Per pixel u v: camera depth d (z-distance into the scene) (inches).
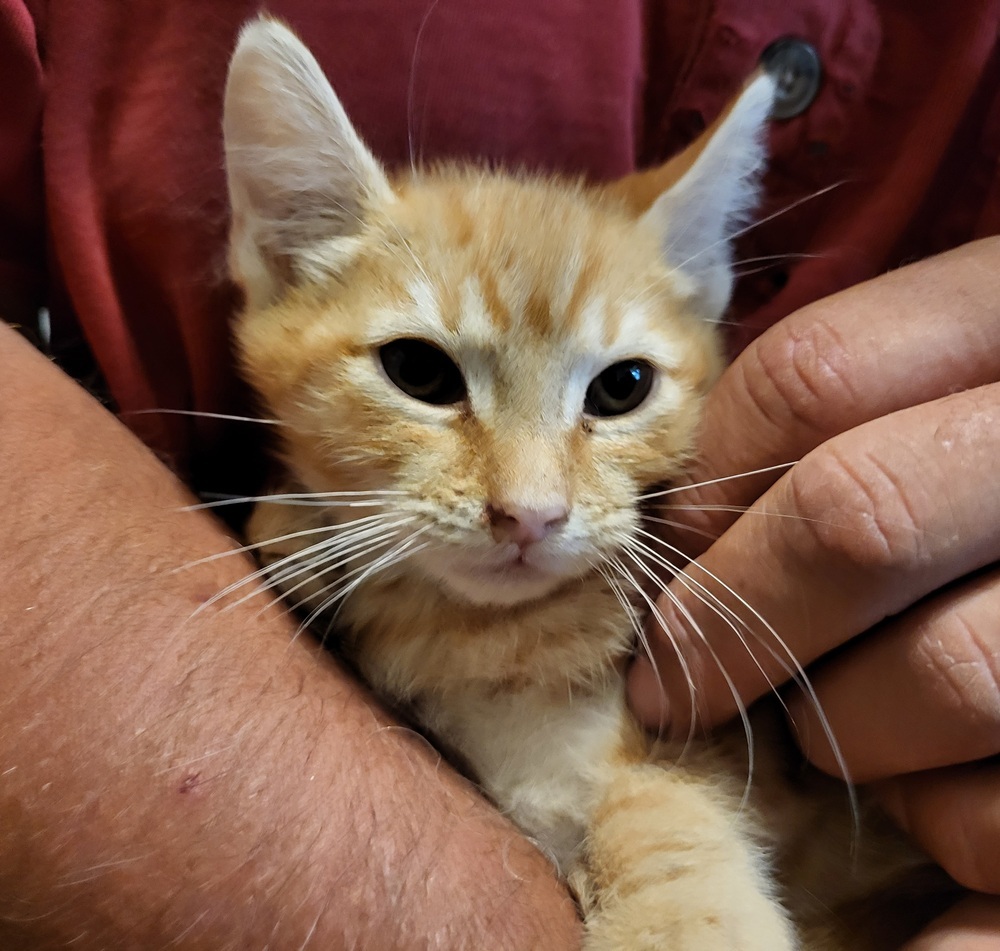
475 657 4.9
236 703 3.8
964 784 3.9
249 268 5.3
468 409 4.9
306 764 3.8
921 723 3.8
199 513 4.7
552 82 5.8
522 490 4.5
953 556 3.7
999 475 3.7
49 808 3.3
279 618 4.5
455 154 5.9
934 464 3.7
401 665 5.0
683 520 4.8
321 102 5.1
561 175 6.0
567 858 4.7
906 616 3.8
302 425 5.1
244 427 5.9
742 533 4.2
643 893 4.3
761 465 4.4
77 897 3.3
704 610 4.3
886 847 5.0
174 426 5.6
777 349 4.3
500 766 4.8
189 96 5.2
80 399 4.7
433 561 4.9
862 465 3.8
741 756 4.9
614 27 5.9
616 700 4.9
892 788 4.3
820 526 3.8
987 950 3.7
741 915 4.2
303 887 3.5
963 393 3.9
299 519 5.2
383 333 4.9
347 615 5.2
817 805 5.0
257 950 3.4
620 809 4.6
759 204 5.9
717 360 5.7
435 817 4.1
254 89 4.9
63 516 3.9
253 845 3.5
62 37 5.1
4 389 4.3
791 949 4.4
